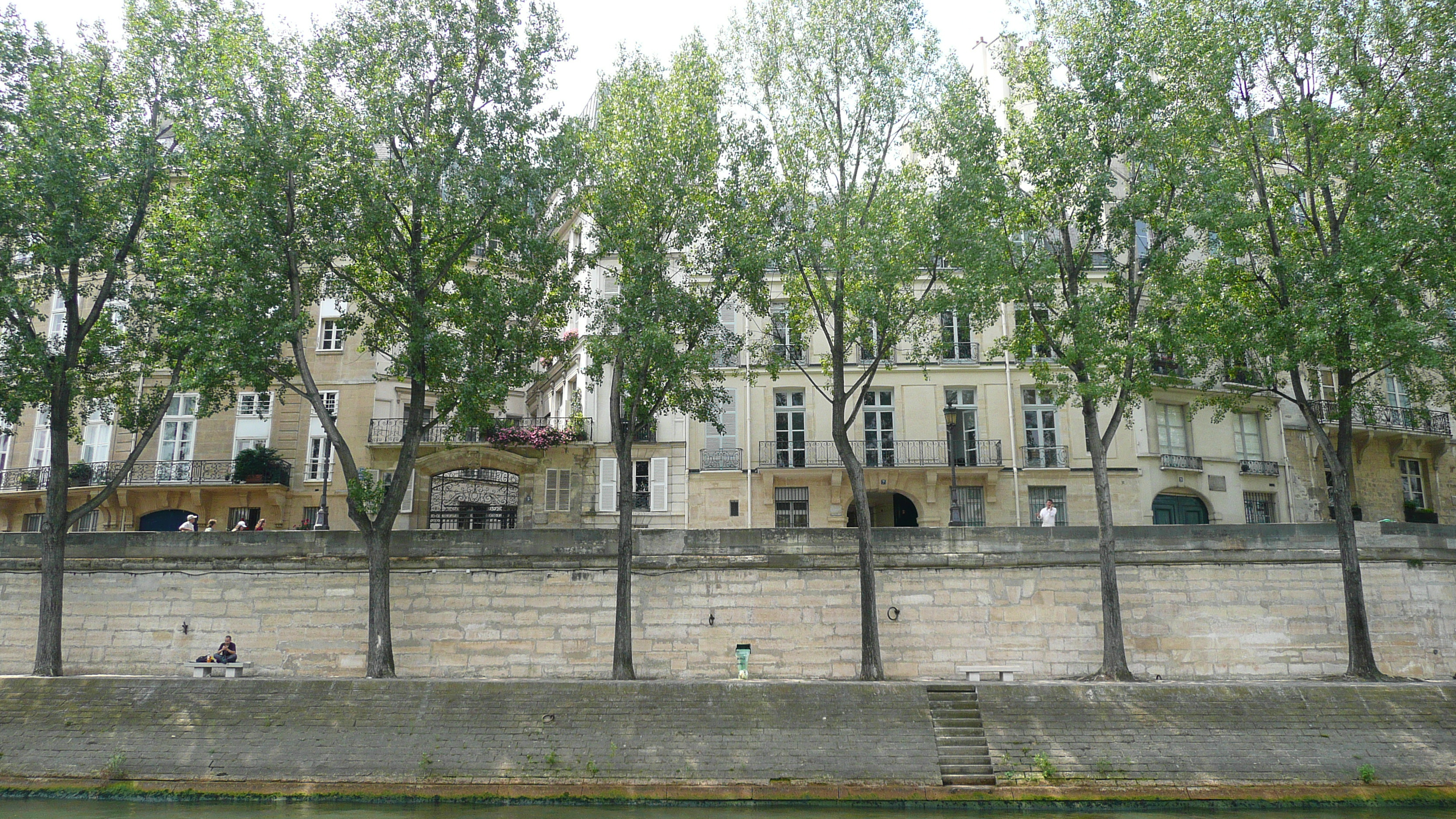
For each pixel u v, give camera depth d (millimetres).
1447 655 21938
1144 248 30375
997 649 21766
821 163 20953
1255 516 31422
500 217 20281
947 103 20141
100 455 31672
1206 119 20141
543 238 20328
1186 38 19828
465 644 21812
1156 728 17516
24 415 32906
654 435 30844
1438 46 19469
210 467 31000
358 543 22156
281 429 31516
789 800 16688
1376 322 18688
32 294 19828
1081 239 21594
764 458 30516
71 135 19484
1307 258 20016
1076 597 21969
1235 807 16594
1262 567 22109
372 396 31609
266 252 19266
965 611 21953
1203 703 17812
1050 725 17562
